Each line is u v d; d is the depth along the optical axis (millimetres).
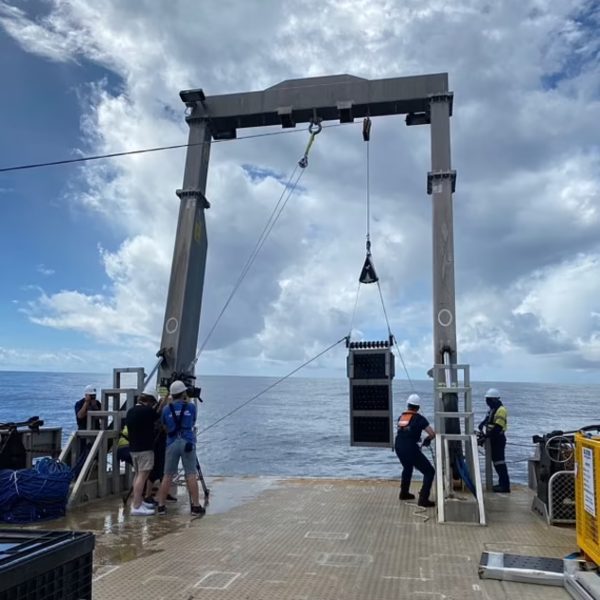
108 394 7590
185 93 8578
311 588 3941
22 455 6793
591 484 4121
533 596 3832
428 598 3771
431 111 8062
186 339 8266
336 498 7270
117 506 6805
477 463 6180
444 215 7676
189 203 8477
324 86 8477
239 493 7676
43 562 1989
